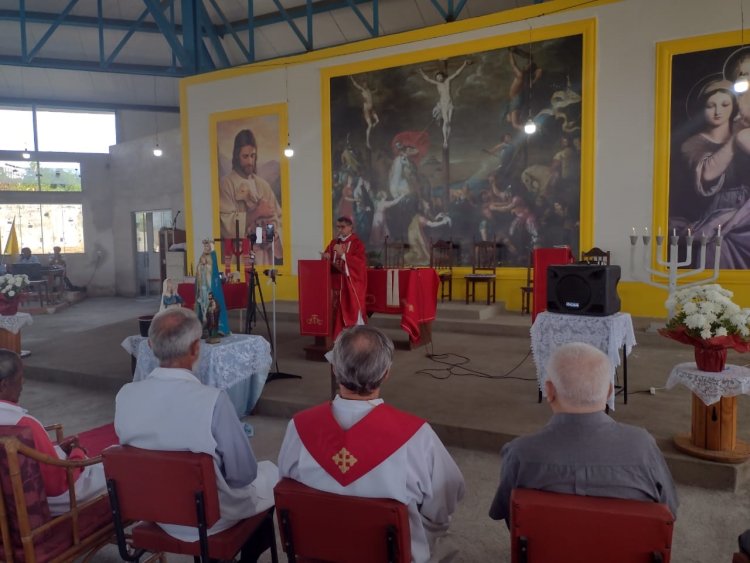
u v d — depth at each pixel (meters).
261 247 10.54
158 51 14.18
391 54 9.28
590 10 7.79
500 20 8.42
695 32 7.19
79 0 12.21
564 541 1.44
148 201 15.62
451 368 5.68
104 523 2.17
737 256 7.13
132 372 5.87
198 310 4.27
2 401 2.00
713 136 7.16
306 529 1.65
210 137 10.85
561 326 3.97
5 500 1.86
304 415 1.75
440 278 8.70
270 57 13.91
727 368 3.32
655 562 1.38
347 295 5.96
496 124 8.62
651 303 7.61
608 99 7.75
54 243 16.06
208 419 1.87
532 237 8.48
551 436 1.59
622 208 7.76
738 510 2.95
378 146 9.51
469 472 3.55
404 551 1.55
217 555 1.94
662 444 3.49
